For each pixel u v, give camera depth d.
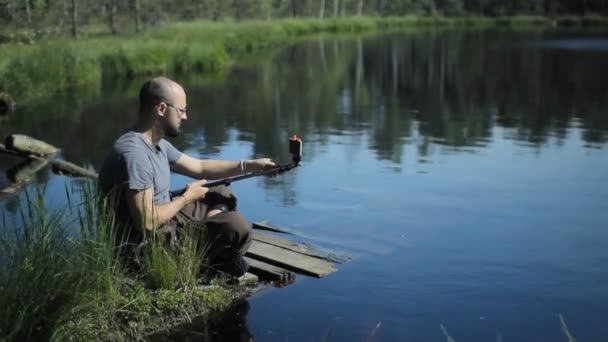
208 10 43.53
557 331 3.70
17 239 3.58
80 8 33.50
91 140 9.36
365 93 14.94
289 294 4.13
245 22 37.66
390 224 5.52
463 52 25.95
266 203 6.11
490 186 6.70
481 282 4.34
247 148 8.78
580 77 17.41
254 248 4.84
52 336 3.11
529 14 59.72
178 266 3.96
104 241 3.70
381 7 62.66
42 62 15.06
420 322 3.79
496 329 3.72
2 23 25.23
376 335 3.65
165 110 3.91
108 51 18.64
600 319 3.84
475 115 11.73
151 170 3.82
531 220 5.62
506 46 28.64
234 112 11.99
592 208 5.95
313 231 5.32
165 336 3.60
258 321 3.78
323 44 31.36
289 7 56.69
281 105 12.95
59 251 3.52
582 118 11.26
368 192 6.48
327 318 3.83
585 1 58.22
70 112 11.90
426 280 4.37
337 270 4.50
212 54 20.11
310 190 6.55
